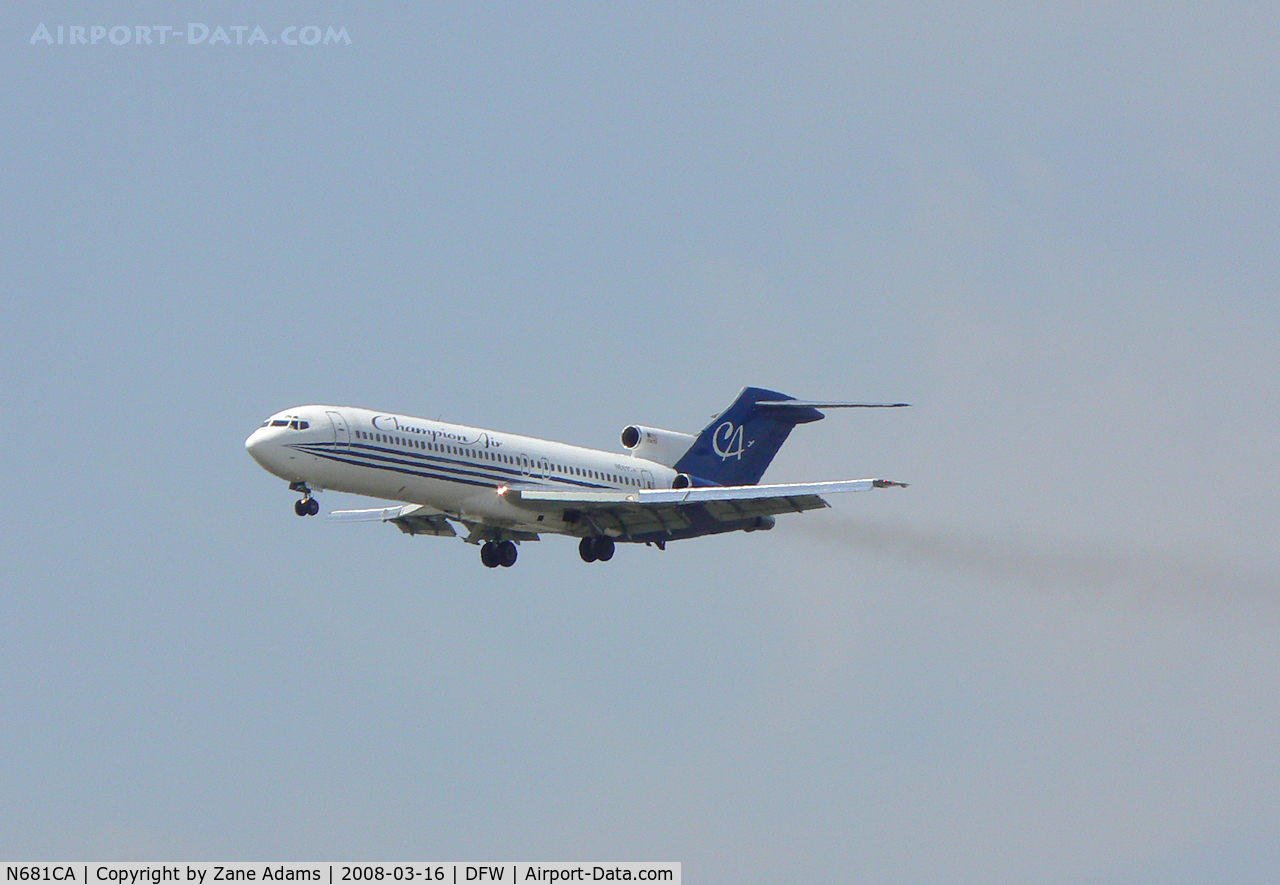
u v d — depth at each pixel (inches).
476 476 7126.0
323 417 6732.3
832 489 6850.4
